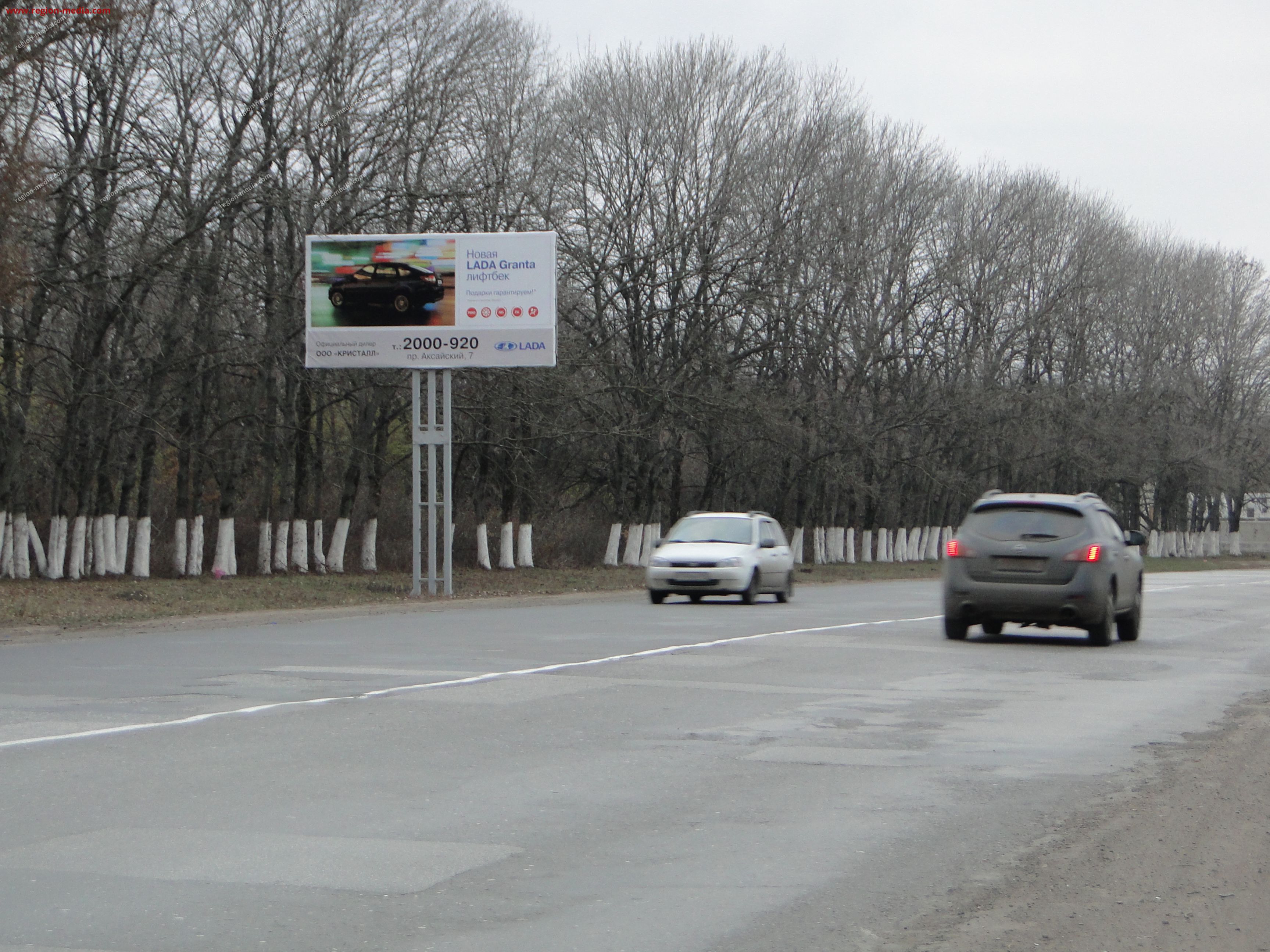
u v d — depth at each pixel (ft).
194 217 153.69
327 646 78.54
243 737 43.80
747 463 273.95
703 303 220.23
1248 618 111.24
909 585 191.83
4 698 53.83
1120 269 307.37
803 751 42.19
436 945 22.94
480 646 78.43
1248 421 369.91
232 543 185.78
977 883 27.07
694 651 74.74
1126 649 80.48
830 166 236.22
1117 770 39.58
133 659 70.85
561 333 193.36
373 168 173.58
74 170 140.15
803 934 23.67
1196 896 26.30
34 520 214.69
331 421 211.41
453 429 196.54
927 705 53.21
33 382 163.73
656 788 36.29
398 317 137.28
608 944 23.04
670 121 218.38
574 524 281.13
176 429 184.65
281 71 163.73
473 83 178.50
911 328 272.31
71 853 28.94
